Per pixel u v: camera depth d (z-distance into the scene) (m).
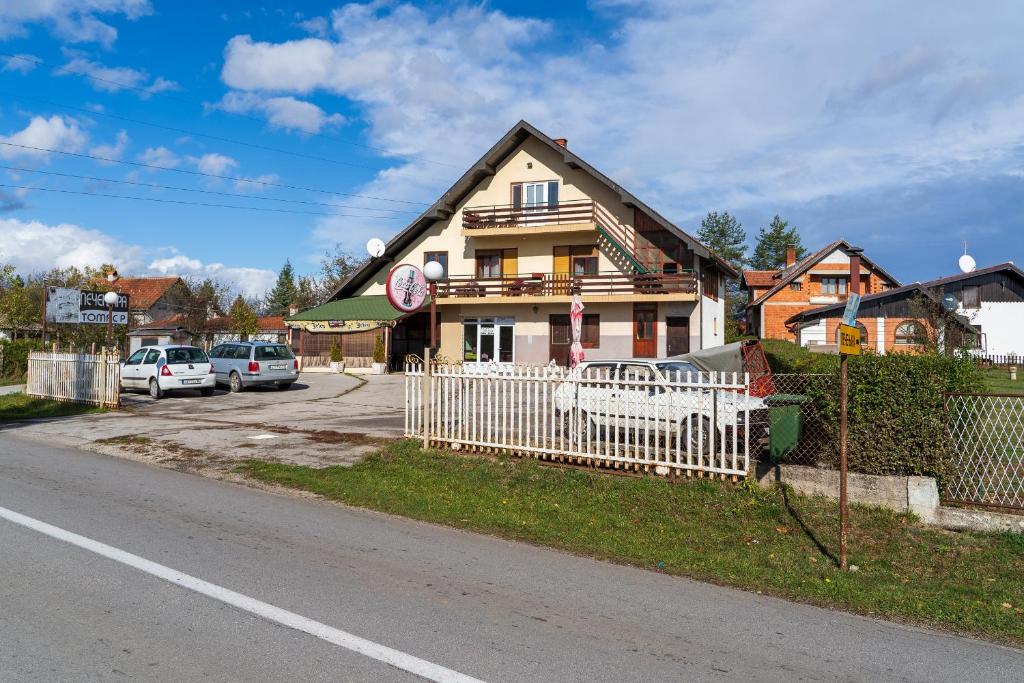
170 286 56.91
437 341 33.72
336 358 32.50
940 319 23.41
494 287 31.95
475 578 6.00
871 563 6.75
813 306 44.62
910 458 8.09
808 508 8.16
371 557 6.50
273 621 4.82
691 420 9.33
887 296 36.38
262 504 8.61
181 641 4.46
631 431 10.20
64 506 8.09
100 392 19.20
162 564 6.01
